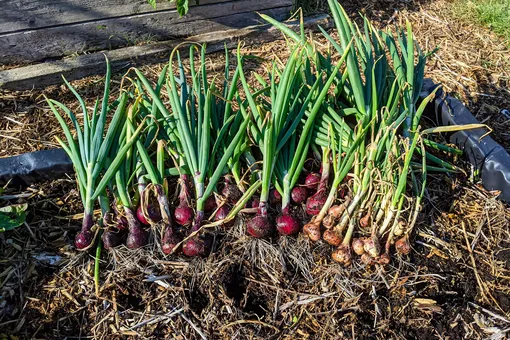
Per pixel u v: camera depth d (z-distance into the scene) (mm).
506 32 2174
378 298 1290
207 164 1331
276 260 1314
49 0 1784
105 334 1228
